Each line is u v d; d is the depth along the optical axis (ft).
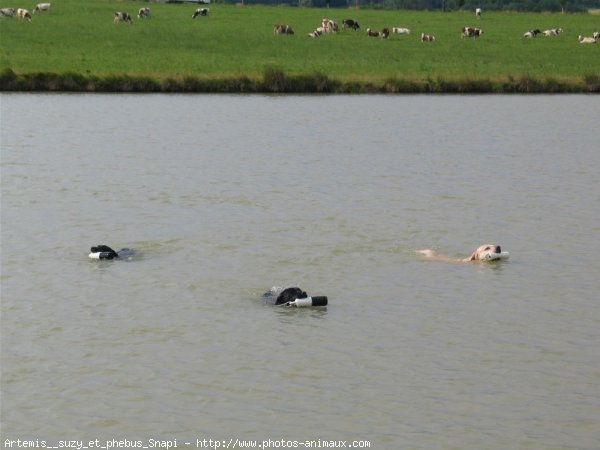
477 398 54.19
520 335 63.93
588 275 78.02
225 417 51.62
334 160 133.59
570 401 53.98
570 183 119.03
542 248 86.48
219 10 381.40
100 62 239.71
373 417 51.75
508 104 216.33
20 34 276.62
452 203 105.40
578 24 376.07
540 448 48.62
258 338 62.64
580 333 64.44
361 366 58.34
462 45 305.32
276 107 198.59
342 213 98.99
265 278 75.46
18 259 80.18
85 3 372.38
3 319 65.67
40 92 212.23
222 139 152.25
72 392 54.54
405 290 73.15
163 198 105.40
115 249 83.76
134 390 54.80
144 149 140.15
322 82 230.07
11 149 137.49
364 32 328.49
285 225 93.20
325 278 75.72
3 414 51.96
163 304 69.10
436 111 198.90
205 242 86.33
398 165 130.52
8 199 103.65
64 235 88.48
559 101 225.56
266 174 121.29
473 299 71.26
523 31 347.97
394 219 96.78
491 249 81.46
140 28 304.91
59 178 115.96
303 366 58.18
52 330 63.77
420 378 56.75
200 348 60.90
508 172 126.52
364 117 186.19
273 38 299.58
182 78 223.10
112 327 64.39
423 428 50.55
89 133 155.43
